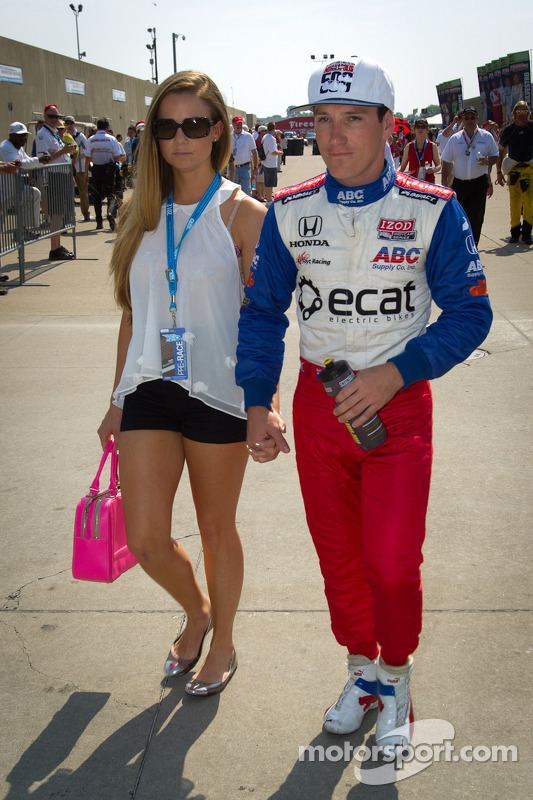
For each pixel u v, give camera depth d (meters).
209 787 2.35
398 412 2.28
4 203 9.30
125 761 2.46
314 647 2.95
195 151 2.54
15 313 8.18
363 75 2.11
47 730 2.59
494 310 7.69
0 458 4.66
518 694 2.67
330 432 2.34
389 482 2.26
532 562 3.45
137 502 2.54
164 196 2.65
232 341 2.60
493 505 3.95
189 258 2.57
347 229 2.21
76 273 10.45
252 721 2.61
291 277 2.42
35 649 2.98
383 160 2.22
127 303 2.74
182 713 2.65
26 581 3.43
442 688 2.71
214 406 2.56
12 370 6.27
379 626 2.35
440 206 2.18
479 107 37.03
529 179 11.45
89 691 2.77
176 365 2.53
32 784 2.38
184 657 2.85
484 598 3.20
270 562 3.51
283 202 2.34
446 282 2.22
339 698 2.59
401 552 2.24
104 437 2.77
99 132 14.86
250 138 17.42
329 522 2.44
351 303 2.25
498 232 13.04
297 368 6.18
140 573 3.49
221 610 2.77
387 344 2.28
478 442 4.71
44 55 27.62
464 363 6.15
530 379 5.76
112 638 3.04
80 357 6.58
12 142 10.52
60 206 11.26
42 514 4.00
